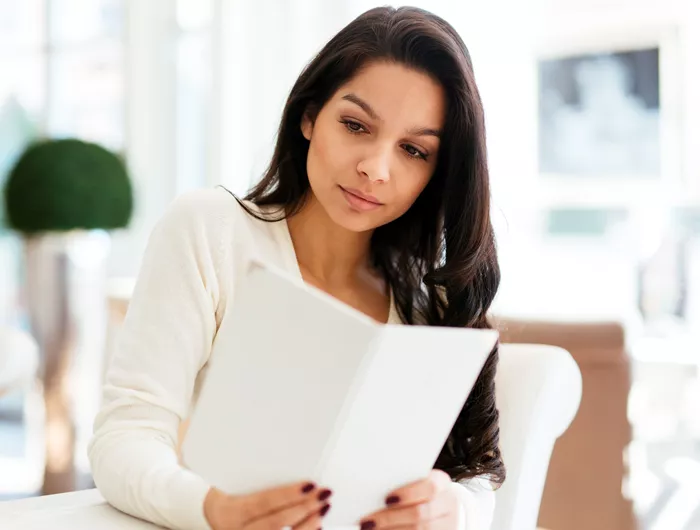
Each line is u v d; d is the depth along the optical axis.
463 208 1.28
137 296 1.13
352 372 0.77
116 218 3.44
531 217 3.47
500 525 1.28
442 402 0.87
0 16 5.06
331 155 1.14
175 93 4.42
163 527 0.96
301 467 0.81
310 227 1.30
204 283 1.15
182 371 1.10
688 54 3.17
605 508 1.87
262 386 0.79
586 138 3.36
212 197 1.23
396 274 1.41
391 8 1.20
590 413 1.86
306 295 0.76
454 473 1.23
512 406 1.30
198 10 4.31
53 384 3.30
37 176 3.31
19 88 5.06
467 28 3.33
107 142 4.75
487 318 1.40
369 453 0.84
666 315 3.26
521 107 3.43
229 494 0.84
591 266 3.38
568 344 1.83
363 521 0.90
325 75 1.20
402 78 1.13
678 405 3.23
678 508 2.85
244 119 3.85
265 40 3.76
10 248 4.75
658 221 3.26
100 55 4.76
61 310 3.32
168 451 1.01
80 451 3.64
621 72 3.29
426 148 1.17
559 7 3.36
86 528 0.95
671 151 3.23
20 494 3.43
